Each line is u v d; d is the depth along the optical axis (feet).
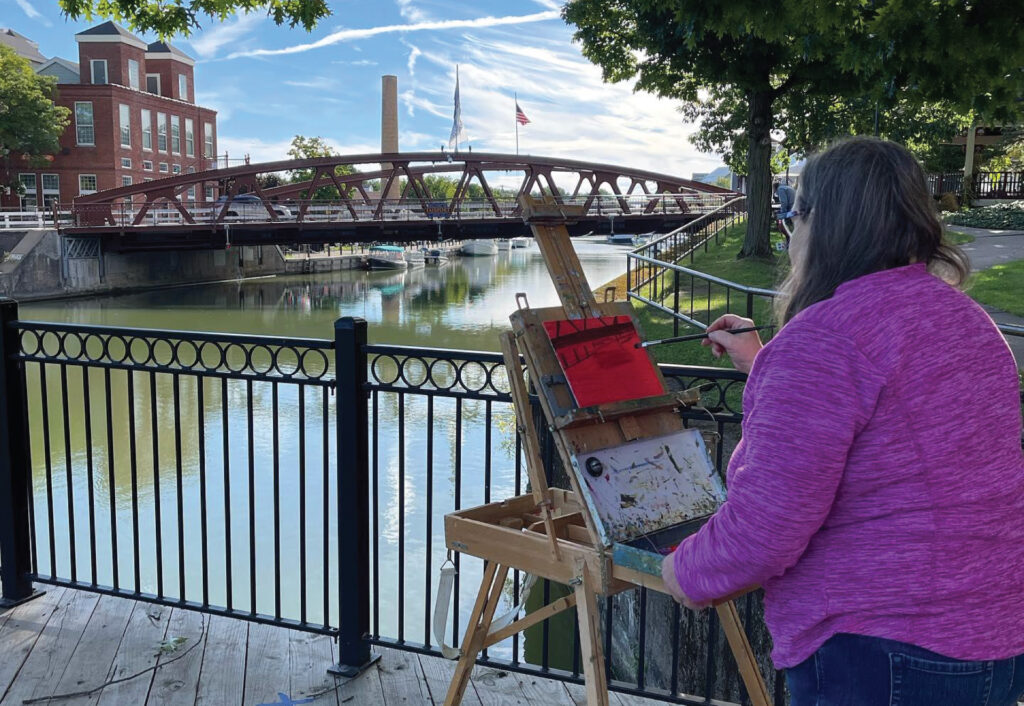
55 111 154.20
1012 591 4.30
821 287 4.65
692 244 78.33
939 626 4.17
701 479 6.50
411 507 35.65
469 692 10.01
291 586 29.58
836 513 4.36
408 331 97.25
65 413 11.70
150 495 38.63
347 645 10.37
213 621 11.63
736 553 4.34
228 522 11.22
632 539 5.85
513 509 7.45
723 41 58.59
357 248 234.38
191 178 120.67
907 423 4.18
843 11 26.37
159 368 11.17
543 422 12.67
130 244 128.77
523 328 6.19
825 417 4.17
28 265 119.75
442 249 299.58
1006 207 77.05
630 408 6.33
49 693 9.82
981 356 4.36
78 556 31.86
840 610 4.30
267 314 114.32
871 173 4.56
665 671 18.80
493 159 116.26
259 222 115.34
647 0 48.60
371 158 116.26
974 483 4.21
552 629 26.04
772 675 14.74
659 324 42.96
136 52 174.09
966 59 25.48
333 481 39.63
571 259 6.85
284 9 39.65
